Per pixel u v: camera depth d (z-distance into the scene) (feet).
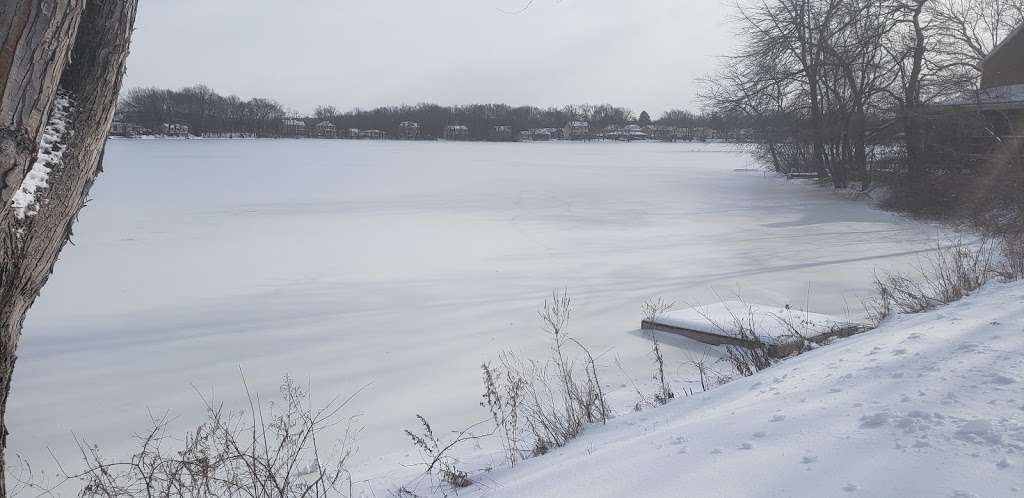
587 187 112.06
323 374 24.07
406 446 17.10
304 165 167.63
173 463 13.85
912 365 10.94
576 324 30.19
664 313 28.81
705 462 8.64
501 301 35.19
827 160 106.11
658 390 19.71
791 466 7.93
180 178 121.90
